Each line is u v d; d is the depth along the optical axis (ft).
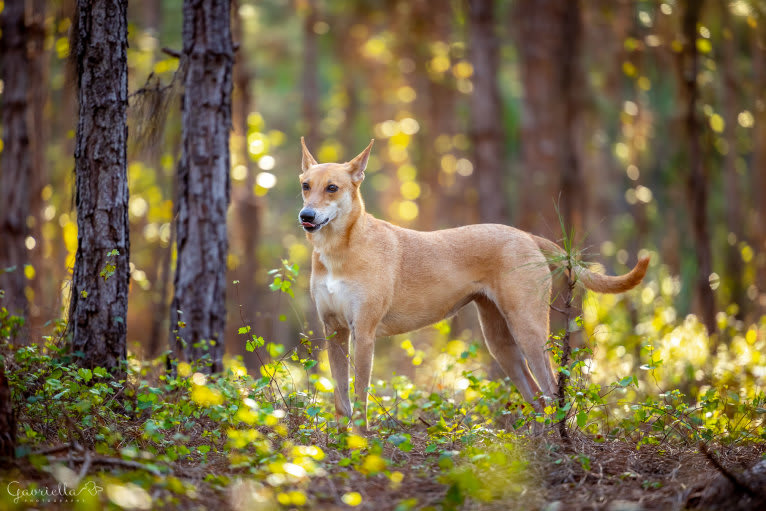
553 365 27.91
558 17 64.03
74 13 26.53
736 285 54.19
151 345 38.50
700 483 18.25
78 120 24.64
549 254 27.45
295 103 97.19
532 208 62.69
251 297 61.41
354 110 99.55
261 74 88.43
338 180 25.23
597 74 70.95
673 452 22.02
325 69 96.68
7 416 17.69
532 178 63.46
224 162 29.78
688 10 52.60
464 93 80.53
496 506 17.79
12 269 28.50
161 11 66.74
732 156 62.54
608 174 85.97
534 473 19.75
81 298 24.49
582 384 25.48
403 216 94.22
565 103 63.46
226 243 29.99
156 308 44.09
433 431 23.48
